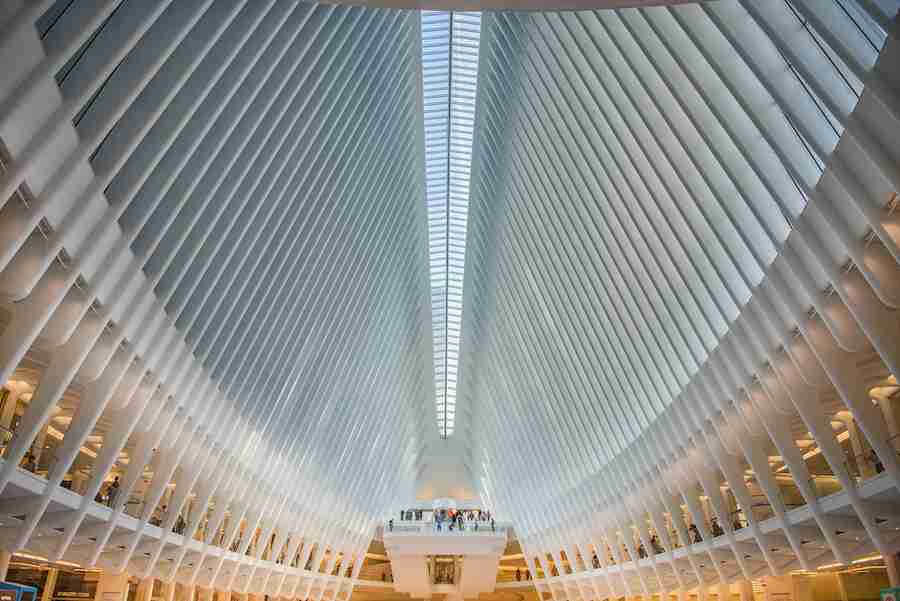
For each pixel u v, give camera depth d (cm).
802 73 891
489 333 3061
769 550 1602
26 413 1089
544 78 1730
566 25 1500
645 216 1541
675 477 1952
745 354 1363
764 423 1404
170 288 1300
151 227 1173
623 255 1691
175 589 2333
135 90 926
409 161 2439
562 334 2288
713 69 1073
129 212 1101
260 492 2194
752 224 1203
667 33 1155
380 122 2050
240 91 1227
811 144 943
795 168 1005
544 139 1867
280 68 1323
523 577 4081
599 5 689
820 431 1244
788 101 959
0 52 716
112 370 1255
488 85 2147
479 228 2698
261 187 1499
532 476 3127
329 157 1733
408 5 715
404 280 2825
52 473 1211
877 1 737
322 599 3216
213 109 1143
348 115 1784
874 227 886
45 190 869
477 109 2262
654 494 2134
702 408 1653
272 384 2002
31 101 779
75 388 1473
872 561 1923
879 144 834
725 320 1391
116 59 860
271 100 1307
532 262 2306
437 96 2331
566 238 1998
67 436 1230
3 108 745
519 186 2183
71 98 839
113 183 1034
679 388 1748
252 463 2055
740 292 1317
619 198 1616
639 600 2933
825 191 975
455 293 3341
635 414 2030
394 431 3322
